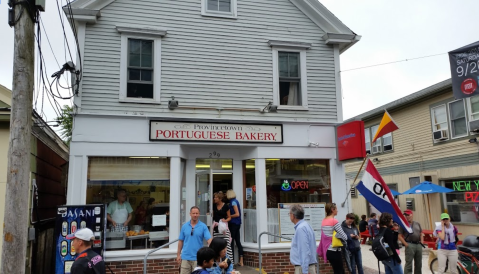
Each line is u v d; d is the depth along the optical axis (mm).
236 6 10422
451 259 9328
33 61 5895
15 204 5336
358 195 23281
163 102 9500
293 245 6637
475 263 9758
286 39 10641
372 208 21984
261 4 10641
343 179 10367
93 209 7922
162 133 9281
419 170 18500
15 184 5383
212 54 10047
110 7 9547
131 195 9062
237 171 10336
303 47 10688
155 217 9086
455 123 16688
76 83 8812
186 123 9477
